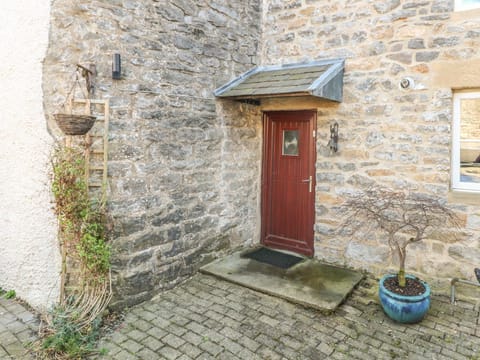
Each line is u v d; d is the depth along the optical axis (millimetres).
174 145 3713
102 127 3100
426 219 3305
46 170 3154
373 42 3932
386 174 3920
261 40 4809
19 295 3496
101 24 3061
